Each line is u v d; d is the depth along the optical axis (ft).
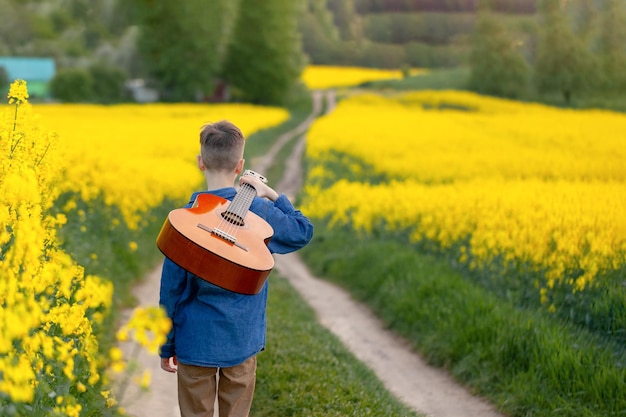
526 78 278.46
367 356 26.81
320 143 98.17
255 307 11.38
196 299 11.07
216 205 11.45
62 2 392.68
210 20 247.29
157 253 40.45
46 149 15.55
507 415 20.52
